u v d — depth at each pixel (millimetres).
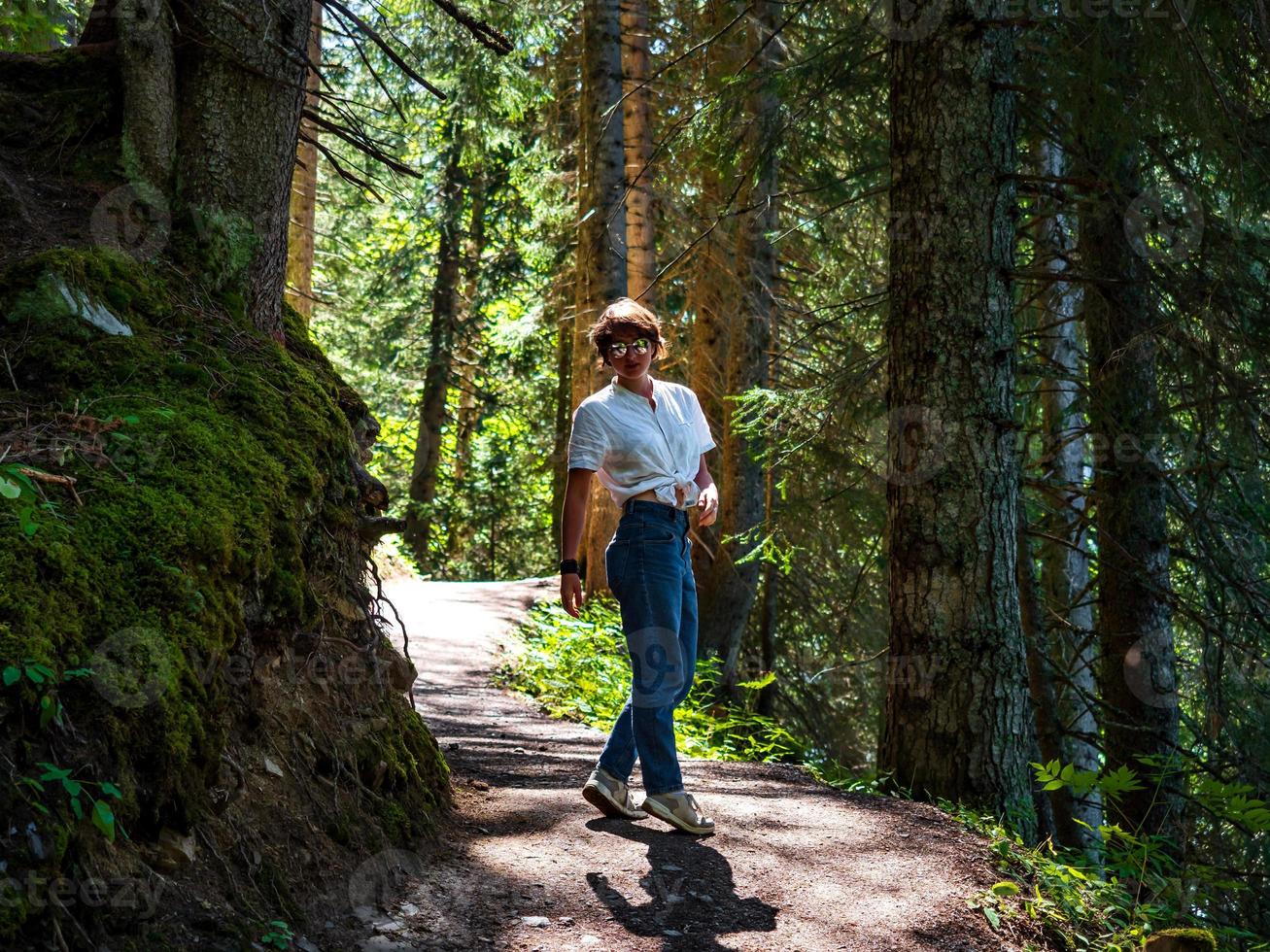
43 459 2648
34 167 3773
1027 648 6613
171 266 3641
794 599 14555
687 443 3633
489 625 11211
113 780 2225
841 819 4105
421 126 13578
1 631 2123
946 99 5012
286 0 3914
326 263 19672
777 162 9586
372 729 3395
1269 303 5391
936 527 4953
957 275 4984
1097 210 6020
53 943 1932
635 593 3496
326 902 2705
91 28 4285
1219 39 4828
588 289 11531
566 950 2791
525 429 25734
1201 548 6434
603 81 11391
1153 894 4078
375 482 3742
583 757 5340
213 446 2992
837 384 6961
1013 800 4855
